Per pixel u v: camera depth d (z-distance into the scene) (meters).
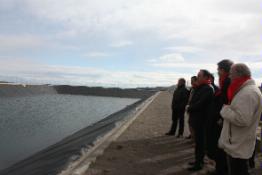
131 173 3.67
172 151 4.77
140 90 56.84
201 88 3.71
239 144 2.45
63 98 39.19
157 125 7.52
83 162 4.04
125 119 8.50
